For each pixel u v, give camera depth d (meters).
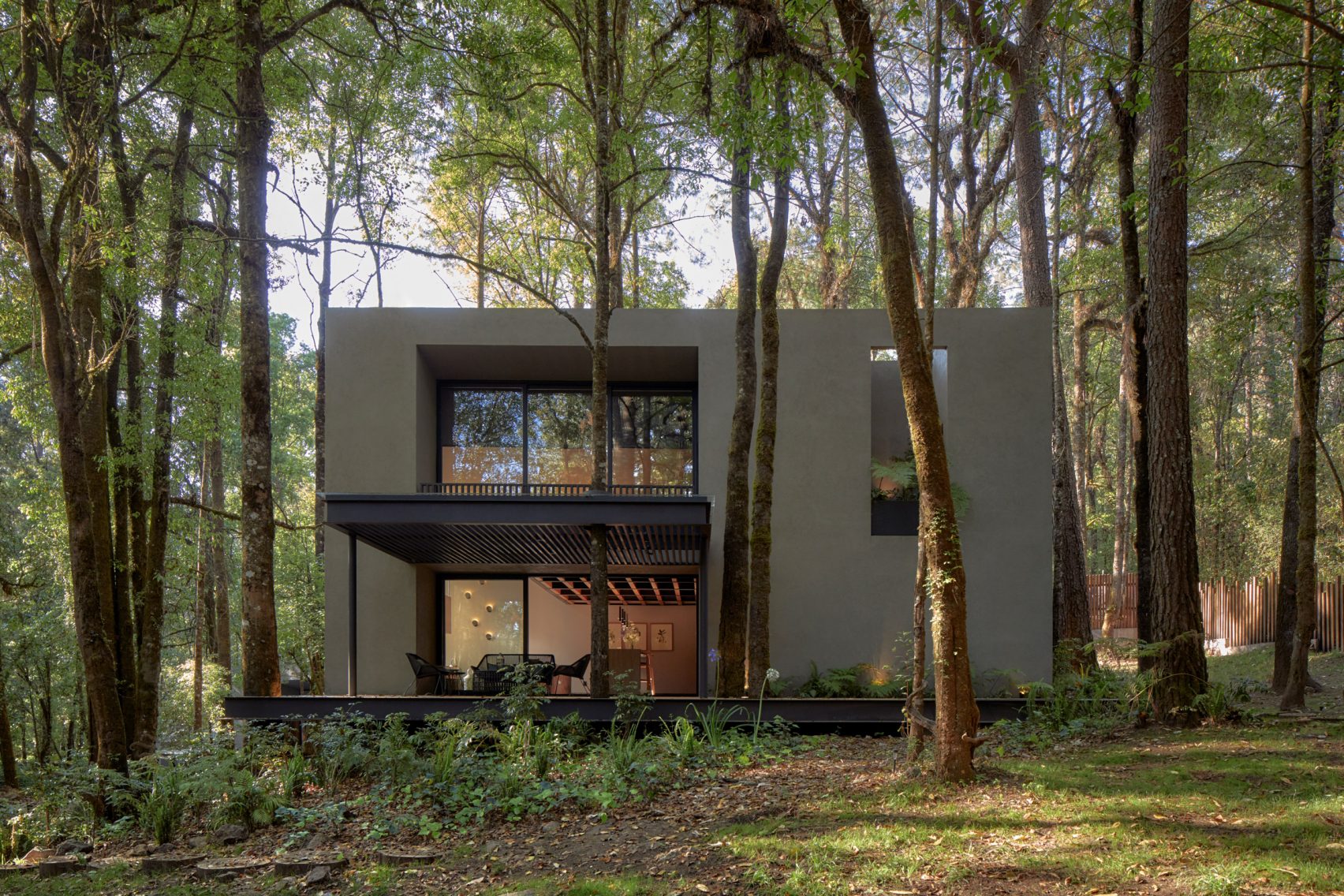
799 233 25.19
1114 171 19.02
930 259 8.25
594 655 10.29
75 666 17.23
